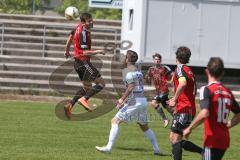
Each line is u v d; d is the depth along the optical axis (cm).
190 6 8075
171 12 8031
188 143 3541
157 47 8012
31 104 6869
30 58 8381
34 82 7781
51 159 3747
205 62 8125
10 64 8181
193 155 4162
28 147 4147
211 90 2770
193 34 8106
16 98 7362
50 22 9775
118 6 9594
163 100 5488
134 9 8181
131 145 4447
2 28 8869
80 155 3928
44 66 8144
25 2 12194
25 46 8919
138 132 5138
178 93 3550
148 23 7988
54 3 12850
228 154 4238
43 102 7169
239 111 2820
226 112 2770
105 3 9588
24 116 5762
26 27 9475
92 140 4584
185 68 3600
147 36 7988
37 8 12519
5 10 12019
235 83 8506
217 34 8162
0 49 8712
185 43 8081
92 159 3803
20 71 8088
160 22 8006
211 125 2764
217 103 2762
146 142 4616
